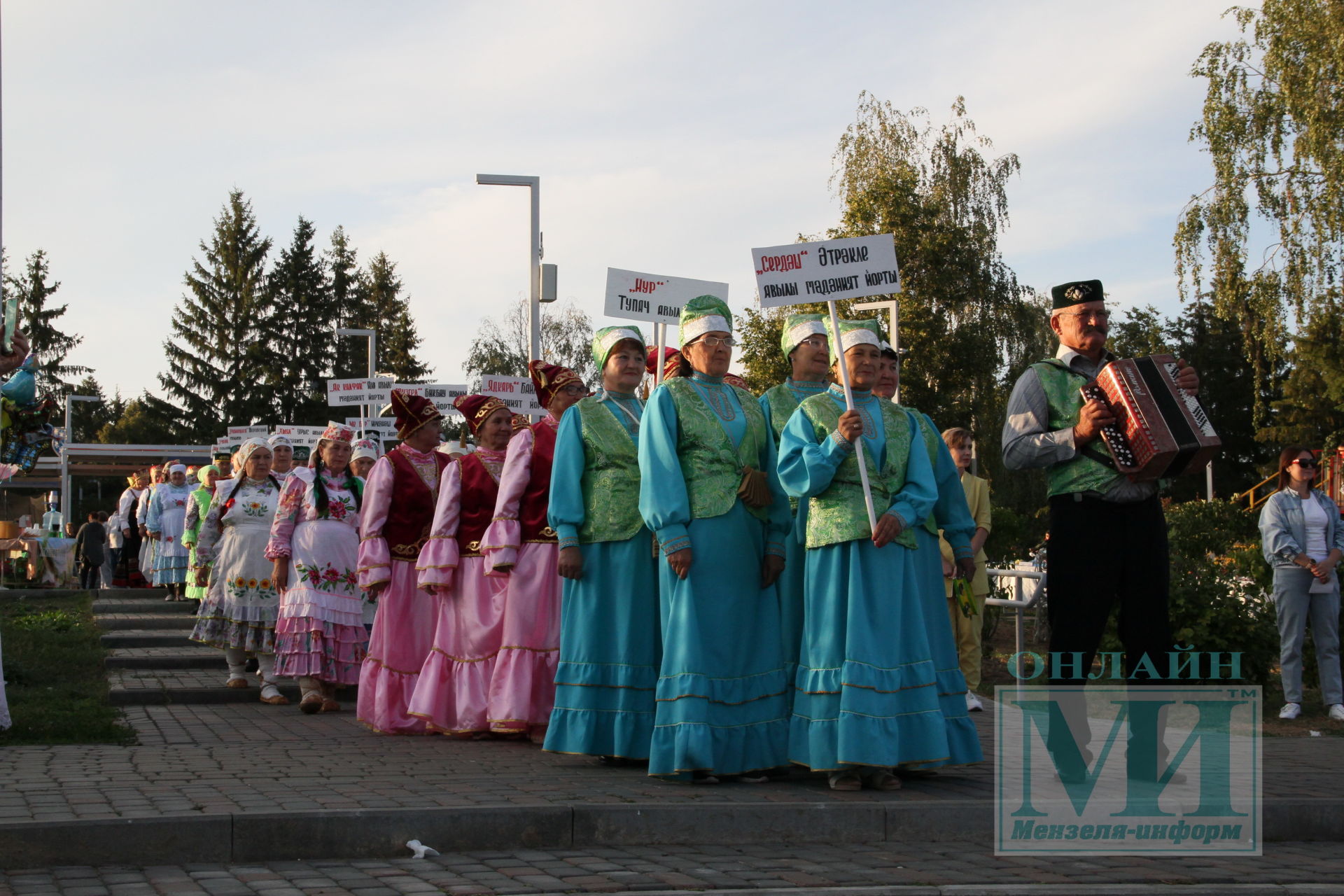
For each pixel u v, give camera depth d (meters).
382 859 5.11
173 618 15.43
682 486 6.43
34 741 7.31
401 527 8.91
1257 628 10.71
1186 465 6.30
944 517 6.91
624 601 6.85
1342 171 22.39
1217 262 24.12
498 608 8.41
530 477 8.15
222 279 66.56
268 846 5.06
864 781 6.28
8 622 14.58
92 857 4.88
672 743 6.21
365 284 78.06
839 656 6.16
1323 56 22.50
